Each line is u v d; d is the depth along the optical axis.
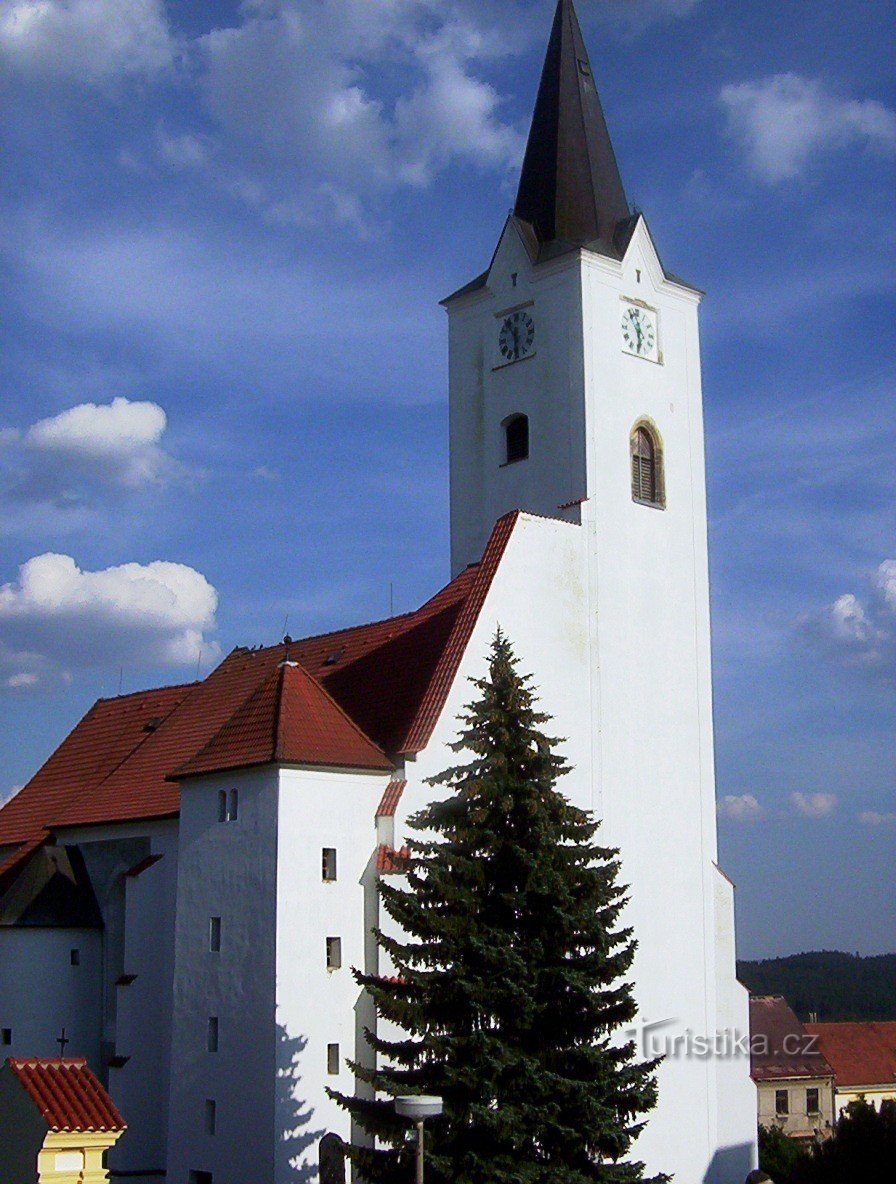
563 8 77.44
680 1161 66.38
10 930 67.62
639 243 73.38
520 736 44.53
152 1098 62.12
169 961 63.16
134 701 83.31
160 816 65.31
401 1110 36.28
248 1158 53.34
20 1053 66.56
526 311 72.94
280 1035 53.19
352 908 55.91
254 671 75.31
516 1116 40.41
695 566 73.19
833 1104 123.06
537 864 42.94
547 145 75.12
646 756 68.69
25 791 81.31
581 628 66.62
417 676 62.19
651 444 72.69
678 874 69.19
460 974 42.19
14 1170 42.34
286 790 55.12
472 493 74.44
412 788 57.31
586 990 41.97
